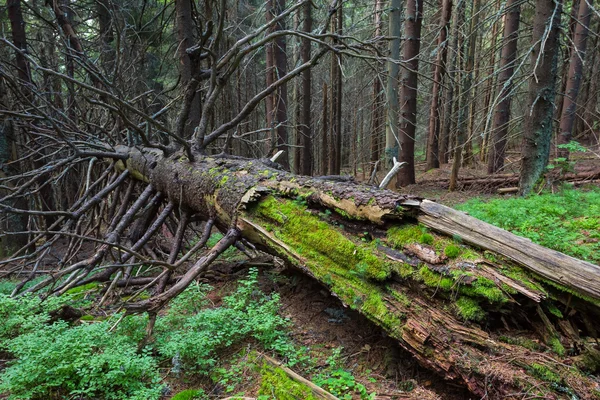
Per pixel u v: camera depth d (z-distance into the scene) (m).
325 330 3.29
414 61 11.10
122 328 3.22
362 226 3.16
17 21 8.08
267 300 3.85
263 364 2.80
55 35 7.60
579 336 2.31
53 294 4.16
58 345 2.74
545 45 7.07
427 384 2.54
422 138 24.06
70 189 9.52
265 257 5.30
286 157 11.87
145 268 5.66
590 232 4.62
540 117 7.43
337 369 2.76
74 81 3.63
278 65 11.38
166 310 3.91
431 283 2.54
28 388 2.52
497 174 10.87
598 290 2.16
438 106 14.59
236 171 4.34
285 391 2.42
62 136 4.86
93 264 4.57
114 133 7.26
